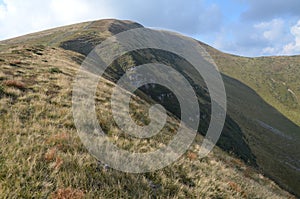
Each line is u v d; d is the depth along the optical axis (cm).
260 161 5981
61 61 3022
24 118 968
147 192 646
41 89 1445
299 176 6044
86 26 13125
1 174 565
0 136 741
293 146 9856
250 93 18438
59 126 986
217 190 848
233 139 6200
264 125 11419
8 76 1551
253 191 1039
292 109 17212
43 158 673
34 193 531
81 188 590
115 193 614
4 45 10231
